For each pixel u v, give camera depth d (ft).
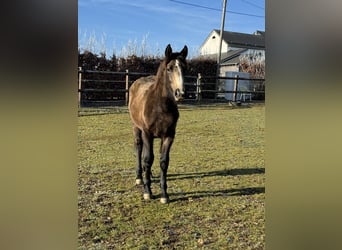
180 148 16.78
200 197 10.77
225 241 8.02
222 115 26.91
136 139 12.10
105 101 30.94
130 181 12.05
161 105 10.02
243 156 15.49
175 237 8.23
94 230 8.41
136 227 8.70
